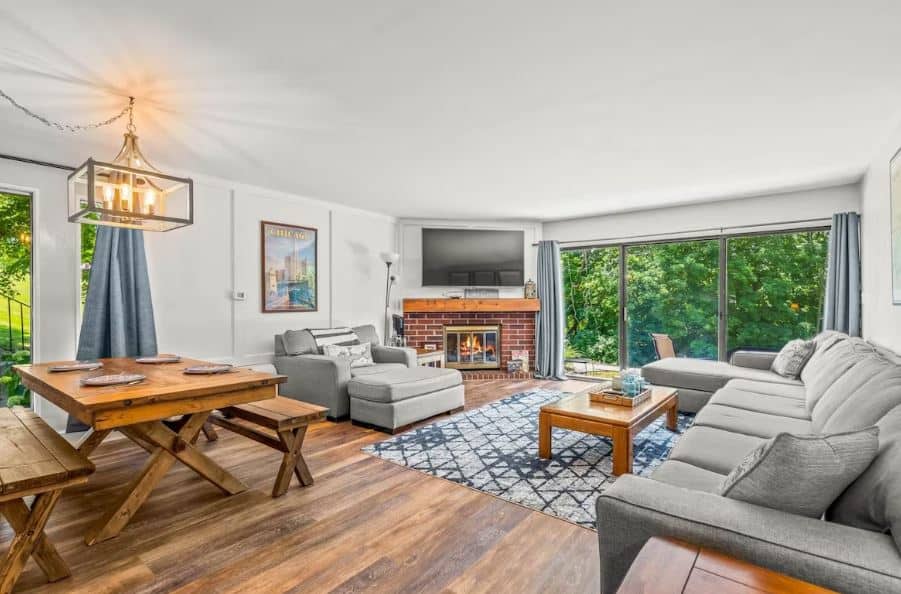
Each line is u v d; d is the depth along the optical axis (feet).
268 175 13.73
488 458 9.98
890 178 10.19
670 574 3.17
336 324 17.72
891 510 3.47
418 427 12.37
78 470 5.60
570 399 10.74
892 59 6.99
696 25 6.14
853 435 4.02
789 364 12.64
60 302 11.43
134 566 6.01
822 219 14.75
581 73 7.47
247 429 8.86
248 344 14.99
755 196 15.94
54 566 5.69
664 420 12.84
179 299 13.41
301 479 8.48
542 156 11.77
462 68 7.32
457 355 20.71
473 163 12.40
